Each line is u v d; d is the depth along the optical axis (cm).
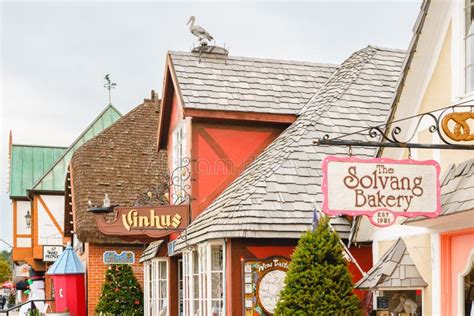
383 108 1312
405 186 700
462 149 709
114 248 1980
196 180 1345
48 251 2511
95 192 1984
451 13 814
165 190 1572
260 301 1036
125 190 2012
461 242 773
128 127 2189
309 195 1091
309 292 813
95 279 1953
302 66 1548
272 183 1100
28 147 3462
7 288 5062
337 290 820
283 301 827
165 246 1559
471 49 790
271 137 1398
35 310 1994
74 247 2452
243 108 1369
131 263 1827
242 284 1035
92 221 1927
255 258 1043
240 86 1433
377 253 963
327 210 682
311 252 830
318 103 1365
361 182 691
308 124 1243
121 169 2062
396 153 912
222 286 1088
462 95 792
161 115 1622
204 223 1127
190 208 1288
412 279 831
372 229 983
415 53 845
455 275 780
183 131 1448
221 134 1373
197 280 1238
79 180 2009
